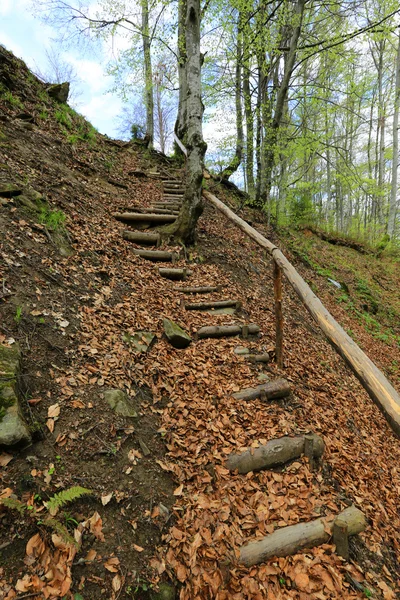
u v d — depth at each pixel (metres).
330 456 2.96
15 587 1.45
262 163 10.17
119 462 2.18
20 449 1.94
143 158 10.91
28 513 1.69
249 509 2.24
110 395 2.56
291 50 8.71
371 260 13.31
